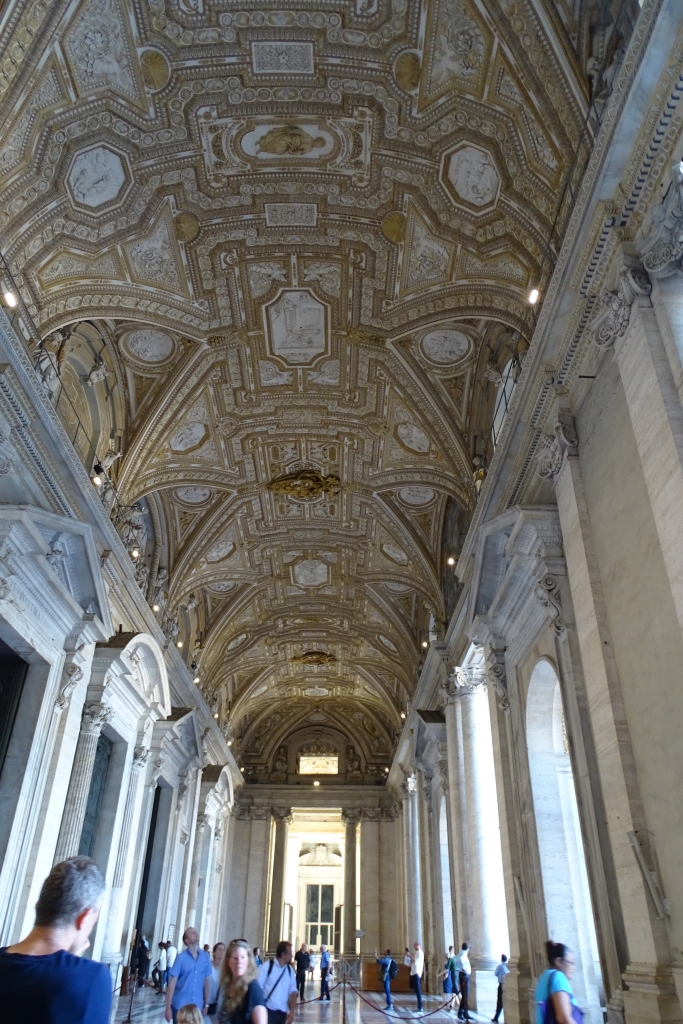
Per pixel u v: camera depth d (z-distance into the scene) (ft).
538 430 34.40
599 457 28.73
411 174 38.91
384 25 32.99
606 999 26.48
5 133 31.45
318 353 51.70
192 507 64.90
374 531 69.77
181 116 36.58
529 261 36.24
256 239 43.91
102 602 42.39
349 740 126.52
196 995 21.71
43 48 30.35
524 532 34.86
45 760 38.37
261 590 82.69
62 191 36.24
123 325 47.93
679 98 22.43
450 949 54.24
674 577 21.61
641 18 22.06
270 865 115.65
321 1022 42.70
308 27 33.30
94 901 7.12
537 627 37.55
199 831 83.76
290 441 59.62
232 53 34.27
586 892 35.29
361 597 83.92
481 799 53.62
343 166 39.88
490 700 43.11
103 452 49.42
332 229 43.37
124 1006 46.62
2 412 33.63
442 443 52.47
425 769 78.69
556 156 31.60
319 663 103.40
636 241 25.32
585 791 29.43
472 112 34.22
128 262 42.01
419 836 80.18
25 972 6.32
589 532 29.07
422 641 79.51
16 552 35.12
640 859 22.90
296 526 71.05
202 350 49.65
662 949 21.72
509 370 45.52
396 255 43.47
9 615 35.17
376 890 113.50
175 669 69.31
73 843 42.24
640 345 24.25
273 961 18.93
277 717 126.52
